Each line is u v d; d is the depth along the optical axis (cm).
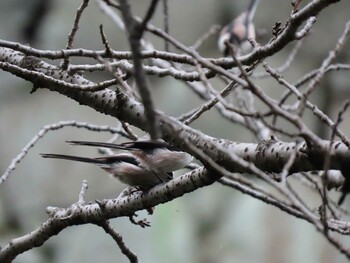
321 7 372
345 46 1338
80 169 1373
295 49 737
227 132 1292
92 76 1339
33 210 1355
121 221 1259
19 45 447
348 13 1354
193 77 438
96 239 1273
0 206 1348
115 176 539
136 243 1244
